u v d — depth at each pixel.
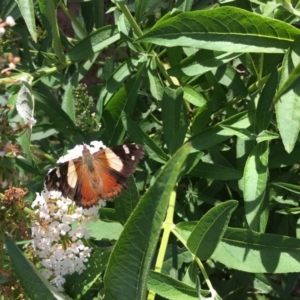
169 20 0.21
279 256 0.22
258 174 0.23
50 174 0.20
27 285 0.17
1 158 0.20
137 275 0.15
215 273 0.32
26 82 0.25
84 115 0.27
